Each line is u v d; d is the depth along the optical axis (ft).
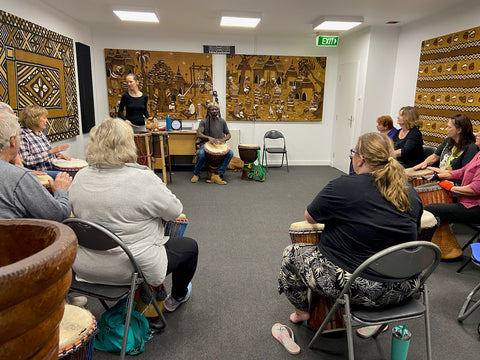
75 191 4.78
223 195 15.02
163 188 5.00
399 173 4.53
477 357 5.61
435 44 14.20
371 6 13.35
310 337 6.03
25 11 11.87
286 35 19.98
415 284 4.68
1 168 4.16
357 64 18.49
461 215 8.38
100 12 14.92
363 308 4.71
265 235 10.58
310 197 14.93
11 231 1.54
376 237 4.45
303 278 5.17
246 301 7.06
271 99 20.86
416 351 5.72
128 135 4.83
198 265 8.57
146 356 5.49
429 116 14.66
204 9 14.19
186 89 19.99
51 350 1.23
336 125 21.44
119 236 4.75
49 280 1.11
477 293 7.44
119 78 19.27
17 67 11.20
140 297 6.11
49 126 13.44
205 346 5.75
